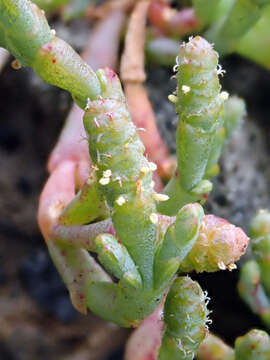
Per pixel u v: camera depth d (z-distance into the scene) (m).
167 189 0.08
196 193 0.08
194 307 0.07
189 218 0.06
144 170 0.07
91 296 0.08
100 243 0.07
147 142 0.10
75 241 0.08
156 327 0.09
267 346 0.08
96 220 0.09
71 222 0.08
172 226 0.07
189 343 0.07
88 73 0.07
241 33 0.11
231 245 0.07
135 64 0.11
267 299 0.10
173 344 0.07
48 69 0.07
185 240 0.07
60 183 0.09
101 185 0.07
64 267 0.08
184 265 0.07
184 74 0.07
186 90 0.07
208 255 0.07
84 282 0.08
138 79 0.11
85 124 0.06
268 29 0.11
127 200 0.07
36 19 0.07
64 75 0.07
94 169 0.07
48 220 0.09
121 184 0.06
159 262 0.07
